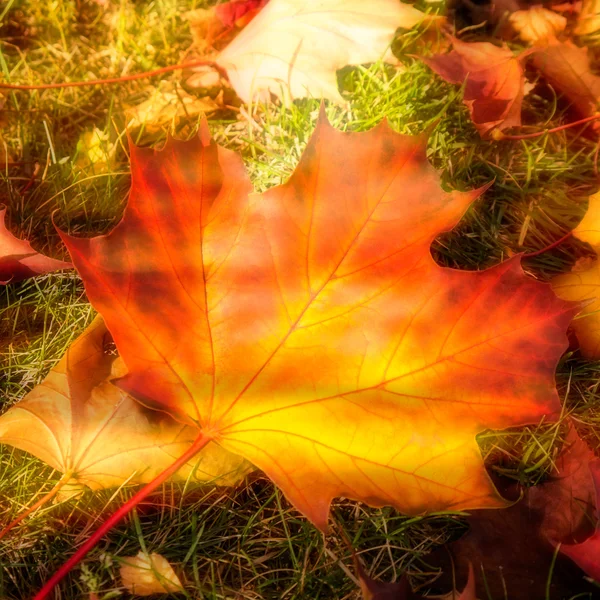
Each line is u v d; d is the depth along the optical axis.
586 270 0.39
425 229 0.33
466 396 0.33
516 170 0.46
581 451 0.36
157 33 0.51
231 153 0.33
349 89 0.48
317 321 0.34
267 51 0.45
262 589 0.35
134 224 0.33
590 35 0.52
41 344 0.40
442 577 0.35
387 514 0.36
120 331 0.33
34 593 0.35
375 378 0.33
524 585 0.34
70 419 0.35
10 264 0.39
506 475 0.37
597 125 0.47
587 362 0.40
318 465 0.33
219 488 0.37
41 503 0.34
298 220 0.33
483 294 0.33
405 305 0.33
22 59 0.49
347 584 0.35
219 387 0.33
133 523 0.36
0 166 0.45
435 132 0.46
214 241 0.33
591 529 0.35
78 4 0.53
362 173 0.33
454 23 0.50
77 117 0.48
